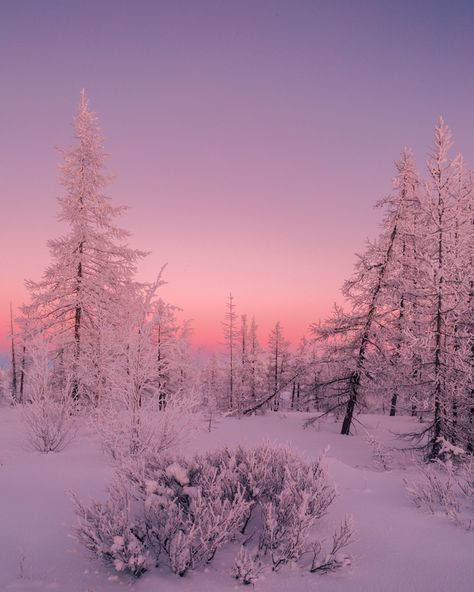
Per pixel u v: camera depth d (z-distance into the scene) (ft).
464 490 16.98
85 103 65.05
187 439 25.45
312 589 9.61
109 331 33.47
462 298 45.09
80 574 10.38
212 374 146.20
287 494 12.56
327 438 57.26
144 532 11.76
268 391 135.13
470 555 11.16
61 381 51.42
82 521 11.55
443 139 47.83
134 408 24.68
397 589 9.46
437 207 47.52
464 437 42.86
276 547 11.43
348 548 12.00
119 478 14.05
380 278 62.03
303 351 129.39
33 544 12.00
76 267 61.82
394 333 59.21
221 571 10.66
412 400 44.32
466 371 42.34
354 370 61.31
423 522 14.10
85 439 32.01
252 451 15.46
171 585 9.89
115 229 65.05
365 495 17.84
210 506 11.34
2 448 31.30
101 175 64.28
